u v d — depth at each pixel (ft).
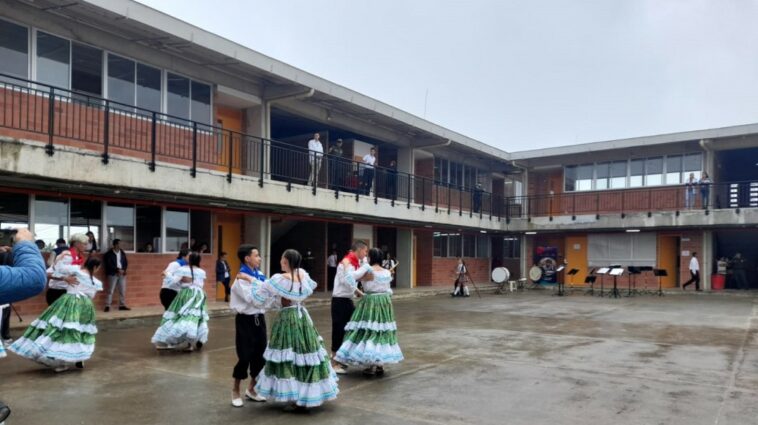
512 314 47.16
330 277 65.57
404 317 44.75
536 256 93.91
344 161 60.70
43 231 37.81
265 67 46.83
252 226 53.57
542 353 28.02
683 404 18.72
